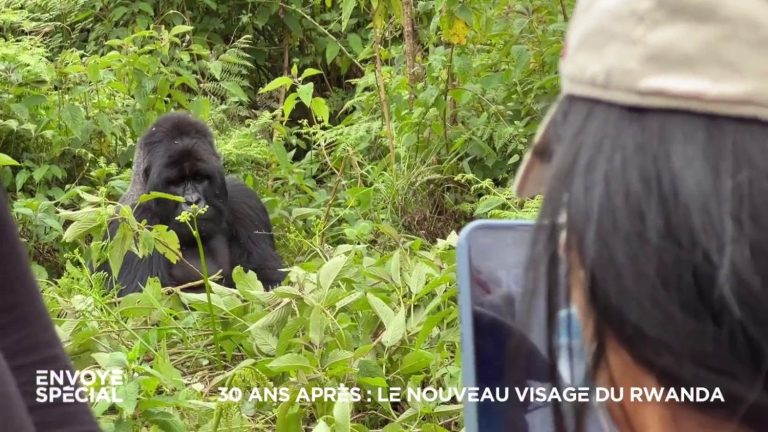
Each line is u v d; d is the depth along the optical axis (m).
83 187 6.23
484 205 5.18
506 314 1.92
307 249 6.07
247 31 10.35
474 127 6.52
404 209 6.34
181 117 6.09
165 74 7.40
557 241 1.27
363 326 3.96
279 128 7.23
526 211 4.85
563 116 1.29
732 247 1.13
